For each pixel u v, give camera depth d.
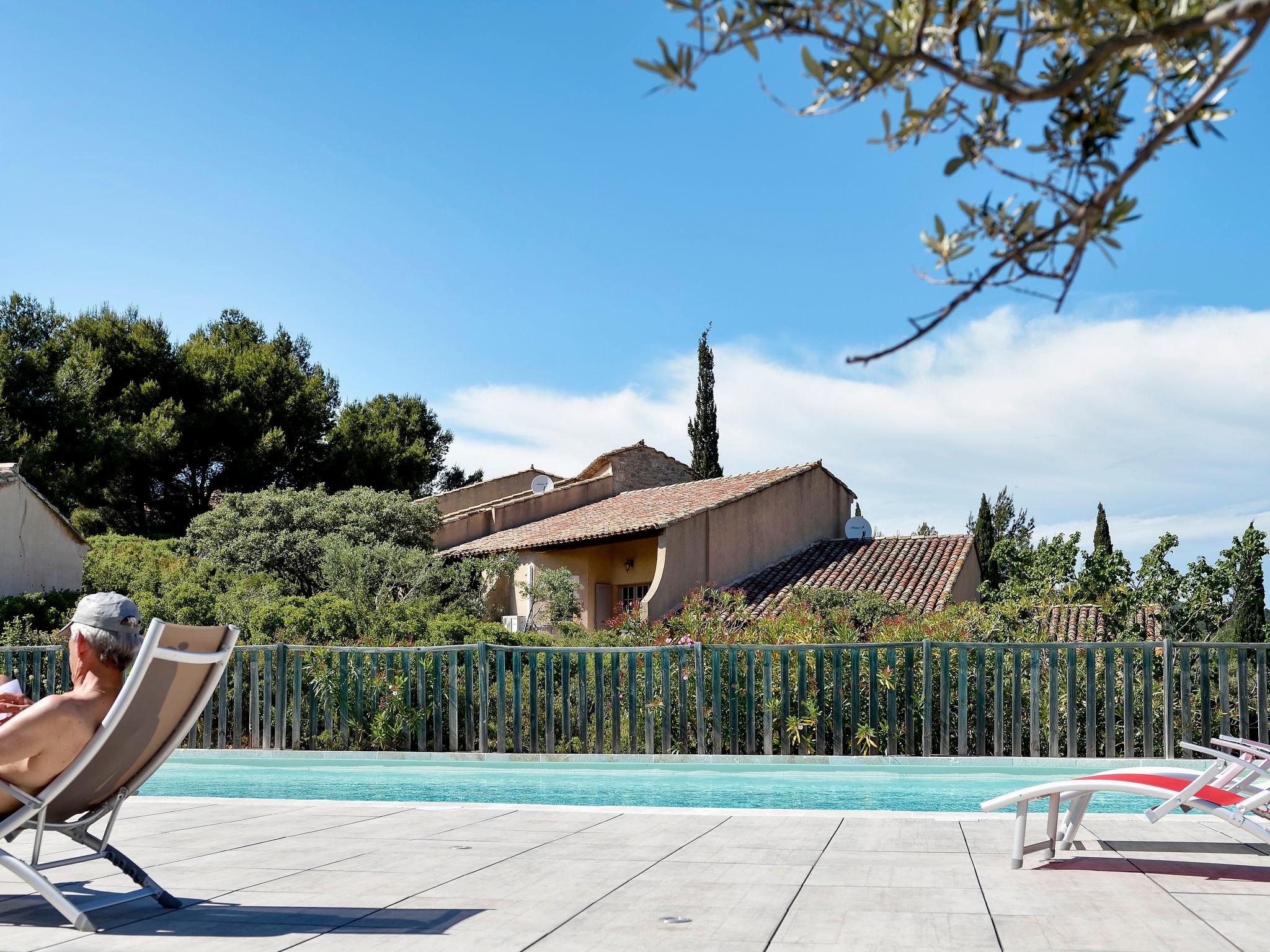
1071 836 5.43
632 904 4.32
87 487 30.03
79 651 4.12
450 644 12.99
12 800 4.02
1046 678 10.63
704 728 11.12
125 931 3.88
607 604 25.45
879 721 10.67
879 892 4.52
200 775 10.78
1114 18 1.91
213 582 20.64
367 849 5.71
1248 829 4.64
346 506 24.33
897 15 1.97
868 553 25.66
